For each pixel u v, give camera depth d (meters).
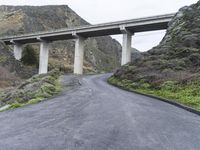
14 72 79.38
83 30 81.06
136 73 36.00
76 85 33.59
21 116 13.62
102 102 18.02
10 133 9.84
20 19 142.50
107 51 183.62
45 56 94.06
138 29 73.44
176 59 35.84
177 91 24.30
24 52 101.44
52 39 94.88
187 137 9.37
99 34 83.38
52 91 25.39
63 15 166.50
